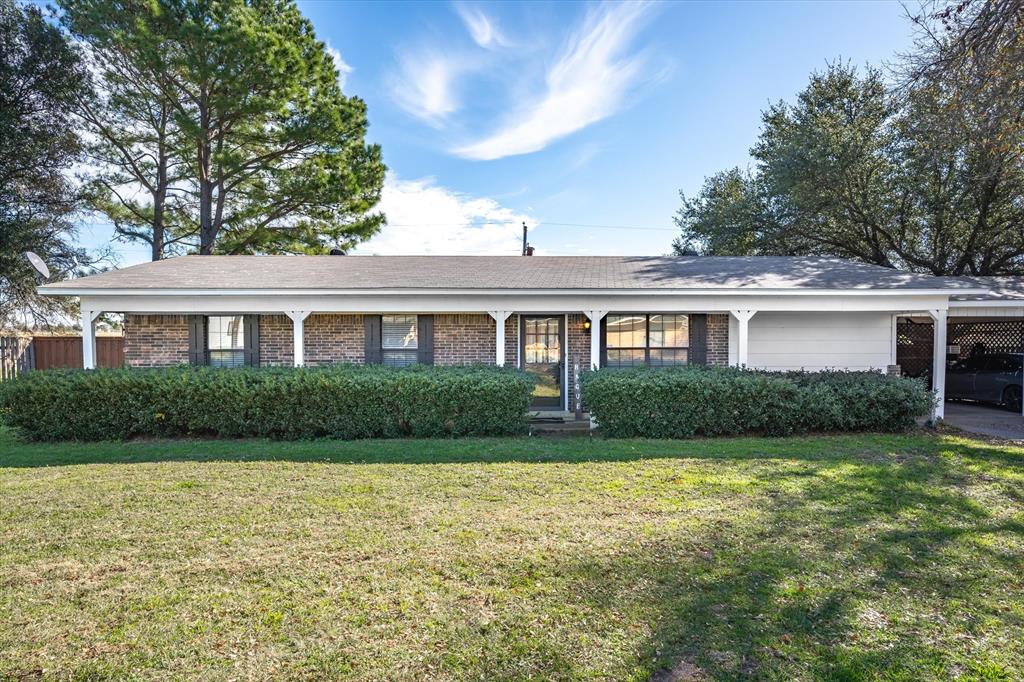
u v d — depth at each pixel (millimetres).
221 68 16906
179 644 2809
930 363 14477
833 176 18422
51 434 8562
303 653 2732
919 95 9227
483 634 2893
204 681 2521
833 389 8609
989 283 12594
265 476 5977
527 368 11547
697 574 3555
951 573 3578
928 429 9117
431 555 3857
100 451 7508
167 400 8625
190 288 9922
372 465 6508
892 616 3047
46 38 17641
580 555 3848
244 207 20625
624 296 10195
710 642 2801
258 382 8656
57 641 2836
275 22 19438
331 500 5102
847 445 7551
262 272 11586
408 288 10016
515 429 8695
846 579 3488
